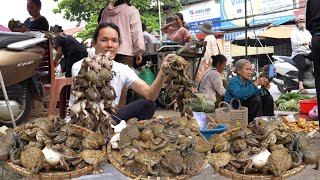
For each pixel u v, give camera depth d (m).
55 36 5.38
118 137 1.67
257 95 4.93
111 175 1.87
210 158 1.64
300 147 1.68
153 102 2.90
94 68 1.94
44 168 1.56
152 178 1.49
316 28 3.78
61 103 3.98
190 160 1.50
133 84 2.81
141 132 1.60
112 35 2.90
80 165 1.61
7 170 2.00
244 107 4.64
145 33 7.30
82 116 1.92
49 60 5.03
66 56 5.89
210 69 5.94
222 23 22.36
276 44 16.72
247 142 1.66
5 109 4.23
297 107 6.12
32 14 6.16
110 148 1.66
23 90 4.54
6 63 4.12
